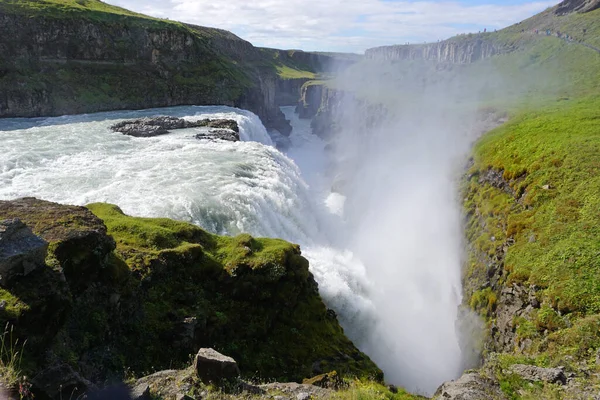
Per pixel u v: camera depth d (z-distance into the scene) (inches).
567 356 553.6
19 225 439.5
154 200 1060.5
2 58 2615.7
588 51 2893.7
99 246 565.6
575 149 1047.0
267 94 4397.1
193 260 729.0
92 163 1397.6
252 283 738.8
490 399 430.3
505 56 4188.0
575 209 859.4
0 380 312.3
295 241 1250.0
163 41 3373.5
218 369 403.2
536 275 762.8
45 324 427.2
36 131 1923.0
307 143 4040.4
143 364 556.1
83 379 368.2
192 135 1884.8
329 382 557.0
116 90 2977.4
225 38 4990.2
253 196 1162.0
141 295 628.7
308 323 786.8
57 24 2896.2
